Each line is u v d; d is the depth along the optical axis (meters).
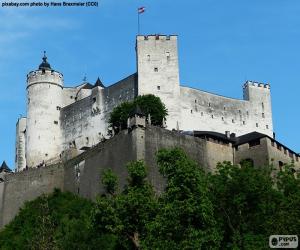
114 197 57.31
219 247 55.75
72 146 138.75
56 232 81.12
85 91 146.38
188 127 128.38
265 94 145.75
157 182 88.19
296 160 102.69
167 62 129.62
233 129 136.62
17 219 99.25
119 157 92.69
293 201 55.38
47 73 146.88
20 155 152.25
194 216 52.06
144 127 92.00
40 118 143.38
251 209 61.41
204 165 96.38
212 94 136.12
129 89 130.12
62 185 106.31
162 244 51.28
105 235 66.44
